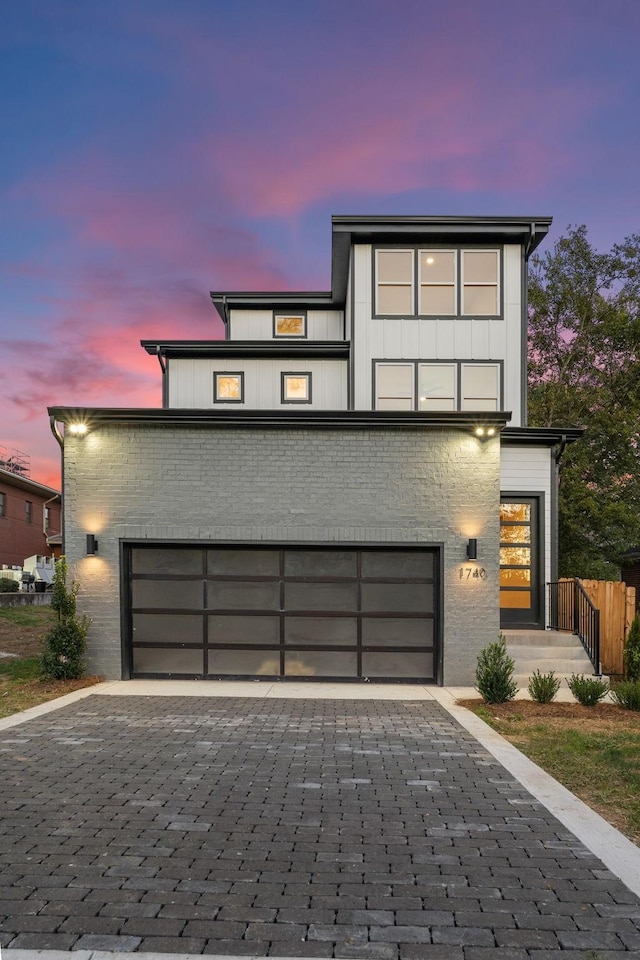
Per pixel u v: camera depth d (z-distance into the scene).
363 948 2.79
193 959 2.69
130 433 10.10
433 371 14.51
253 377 16.48
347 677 9.95
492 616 9.79
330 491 10.01
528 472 12.55
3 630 15.16
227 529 9.97
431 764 5.67
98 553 9.98
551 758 5.85
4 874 3.49
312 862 3.68
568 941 2.86
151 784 5.07
